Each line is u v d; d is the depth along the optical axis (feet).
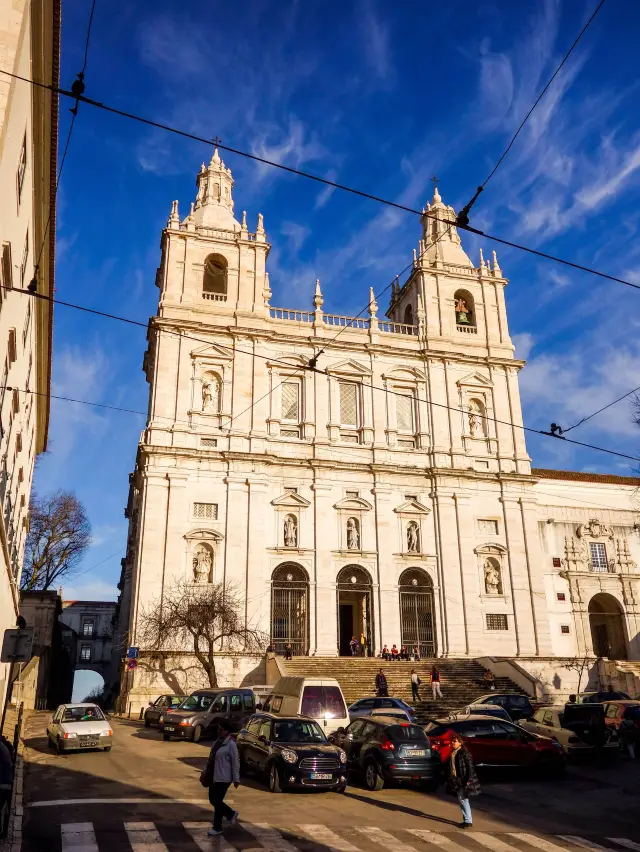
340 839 43.78
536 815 54.39
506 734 72.38
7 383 69.00
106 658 304.50
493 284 186.19
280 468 154.40
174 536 142.61
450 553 156.76
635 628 162.91
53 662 189.57
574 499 171.63
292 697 82.53
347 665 135.74
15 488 95.66
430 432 166.91
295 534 150.82
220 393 156.76
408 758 61.31
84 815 47.11
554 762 70.49
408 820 50.67
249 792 58.49
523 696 106.63
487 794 62.85
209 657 128.88
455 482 162.20
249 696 99.30
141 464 154.20
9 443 79.15
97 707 85.35
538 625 155.43
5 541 78.95
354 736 67.46
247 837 43.06
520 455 169.68
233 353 158.81
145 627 134.62
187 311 159.53
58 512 211.82
